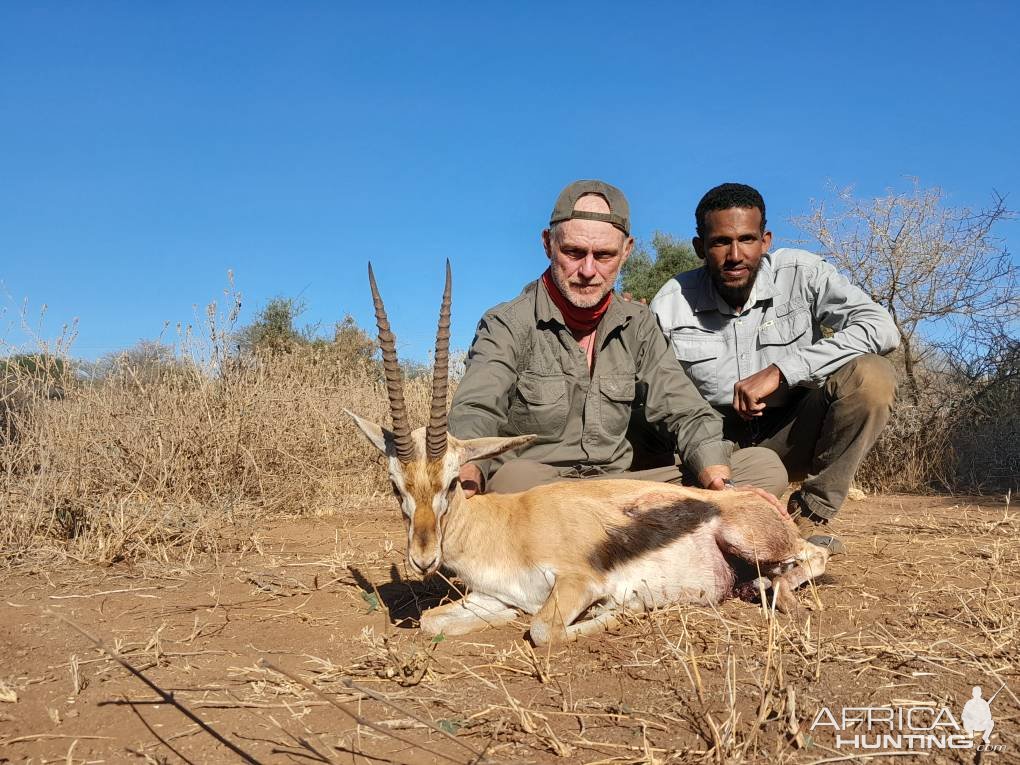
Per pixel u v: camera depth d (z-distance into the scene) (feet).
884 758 2.89
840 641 4.01
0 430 7.60
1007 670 3.67
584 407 5.75
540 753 2.96
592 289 5.47
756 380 5.86
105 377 8.59
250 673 3.77
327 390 11.07
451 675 3.73
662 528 4.96
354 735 3.12
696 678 3.34
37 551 6.14
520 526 4.72
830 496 6.05
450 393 11.71
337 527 7.72
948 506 8.88
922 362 12.35
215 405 8.52
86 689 3.61
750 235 5.94
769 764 2.84
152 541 6.57
